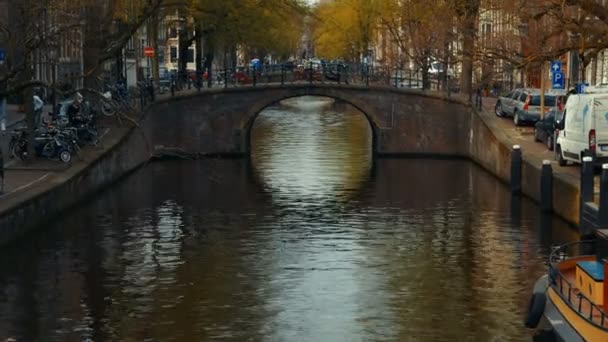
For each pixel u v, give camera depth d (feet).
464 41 132.26
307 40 467.93
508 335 64.44
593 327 50.31
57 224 100.58
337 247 92.07
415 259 86.69
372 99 174.81
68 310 69.92
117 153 130.00
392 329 66.08
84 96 133.59
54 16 114.62
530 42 118.73
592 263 57.21
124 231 98.58
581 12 105.40
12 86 92.02
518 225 101.65
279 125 228.43
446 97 172.55
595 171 107.34
